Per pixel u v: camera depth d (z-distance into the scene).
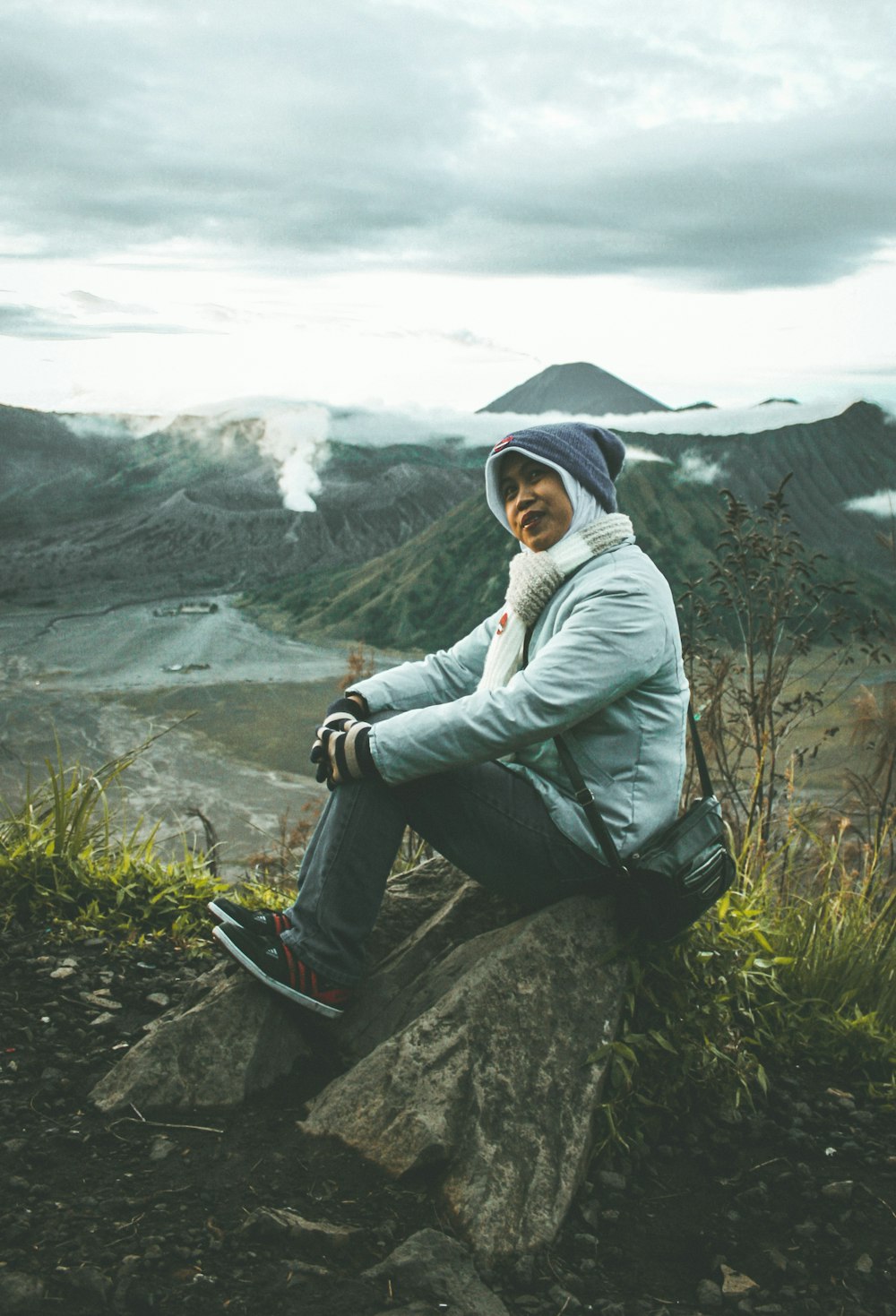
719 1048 2.47
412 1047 2.17
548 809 2.34
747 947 2.78
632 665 2.24
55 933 3.18
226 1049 2.33
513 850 2.35
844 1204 2.15
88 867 3.45
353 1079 2.19
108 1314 1.67
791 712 3.95
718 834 2.38
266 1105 2.28
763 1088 2.43
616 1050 2.22
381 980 2.53
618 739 2.32
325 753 2.35
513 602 2.43
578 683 2.21
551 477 2.43
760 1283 1.93
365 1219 1.94
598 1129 2.22
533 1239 1.95
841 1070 2.72
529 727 2.19
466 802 2.33
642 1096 2.34
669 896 2.27
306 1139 2.13
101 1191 1.98
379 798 2.34
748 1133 2.38
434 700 2.70
